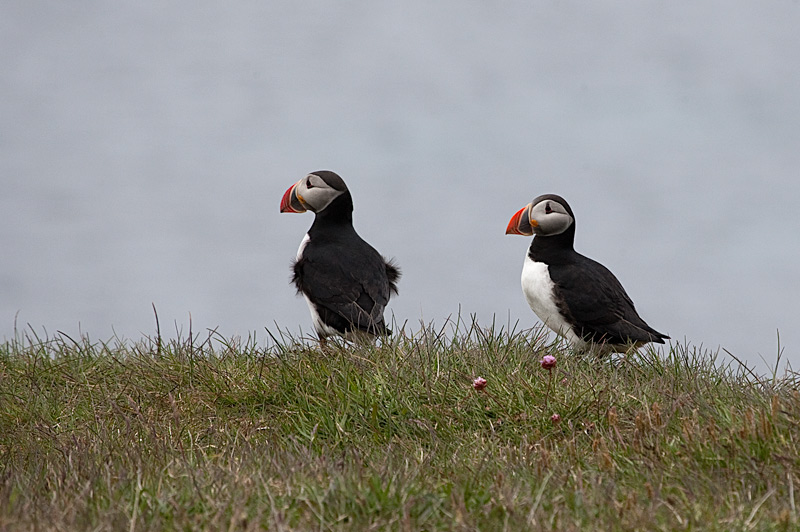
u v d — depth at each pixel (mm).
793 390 10398
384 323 14578
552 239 14664
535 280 14562
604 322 14109
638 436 9773
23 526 7914
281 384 11938
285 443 10711
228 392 12039
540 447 9891
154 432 10828
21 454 11211
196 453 10422
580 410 10781
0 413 12156
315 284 14703
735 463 9062
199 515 8094
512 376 11367
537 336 13070
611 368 12336
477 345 12625
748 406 10055
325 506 8414
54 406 12266
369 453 10172
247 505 8391
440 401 11242
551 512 8312
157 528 8008
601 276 14398
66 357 13742
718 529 7852
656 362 12398
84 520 8156
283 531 7789
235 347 13492
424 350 12125
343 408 11258
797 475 8703
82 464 9898
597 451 9688
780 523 7852
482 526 8156
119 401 12234
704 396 10750
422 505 8383
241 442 10742
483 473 9219
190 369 12586
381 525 8164
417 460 9773
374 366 11789
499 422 10844
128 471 9469
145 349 14125
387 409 11117
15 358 13883
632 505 8242
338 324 14578
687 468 9109
